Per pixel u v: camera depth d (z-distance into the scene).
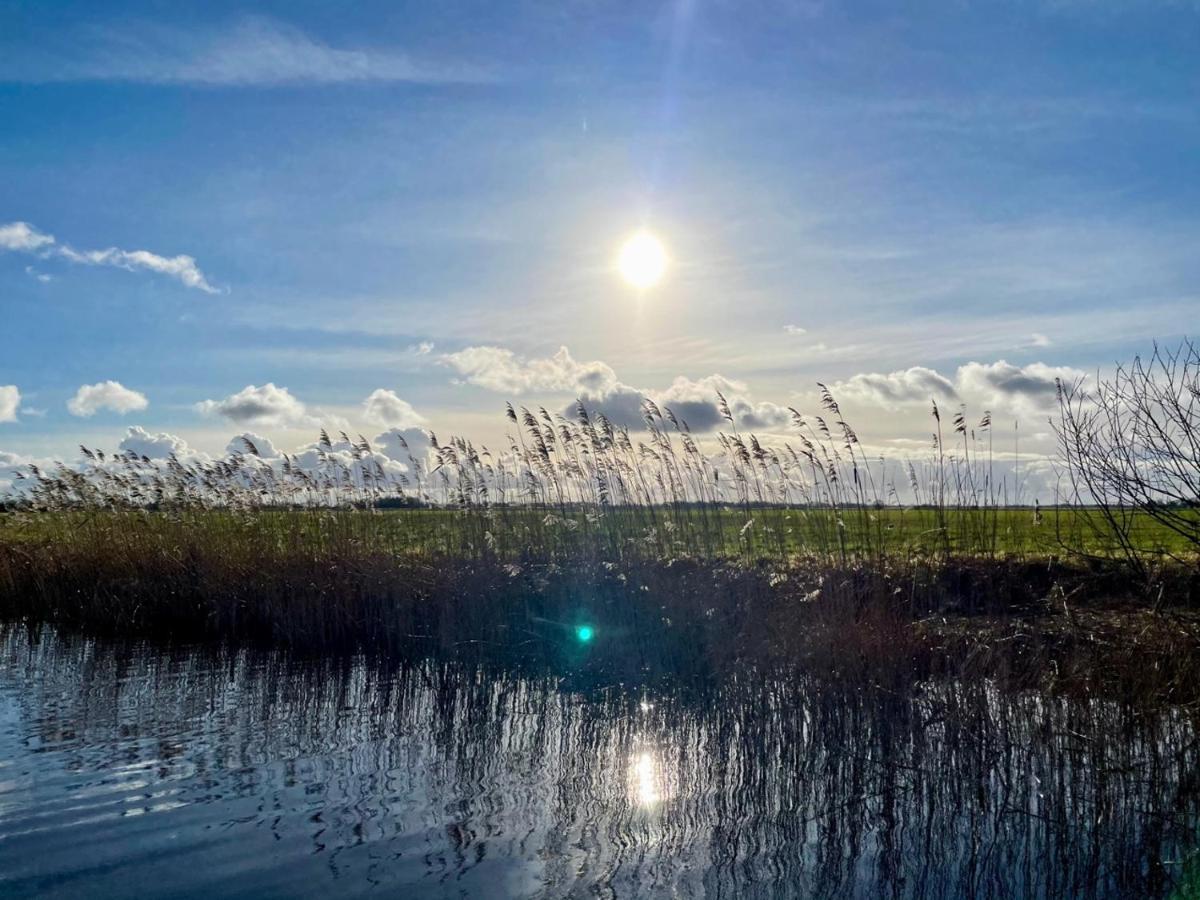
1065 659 10.34
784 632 11.86
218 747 10.41
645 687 12.97
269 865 7.34
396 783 9.30
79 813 8.41
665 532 15.59
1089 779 8.94
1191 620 10.52
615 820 8.39
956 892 6.99
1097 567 12.48
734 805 8.79
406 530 17.88
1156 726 9.27
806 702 10.89
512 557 16.20
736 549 15.15
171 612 18.03
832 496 14.22
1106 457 10.90
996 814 8.58
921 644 11.12
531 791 9.10
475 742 10.70
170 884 7.01
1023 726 9.60
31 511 20.55
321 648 16.20
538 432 16.56
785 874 7.28
